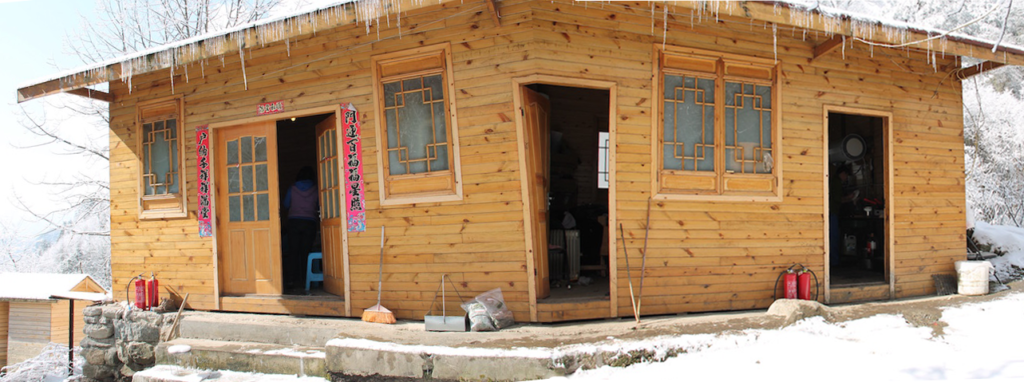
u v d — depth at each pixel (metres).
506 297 5.33
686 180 5.70
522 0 5.09
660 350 4.51
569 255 6.73
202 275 6.71
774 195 6.02
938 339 4.94
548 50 5.14
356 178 5.85
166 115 6.95
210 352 5.53
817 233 6.26
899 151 6.71
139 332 6.66
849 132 9.07
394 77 5.64
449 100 5.40
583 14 5.25
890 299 6.63
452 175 5.45
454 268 5.49
